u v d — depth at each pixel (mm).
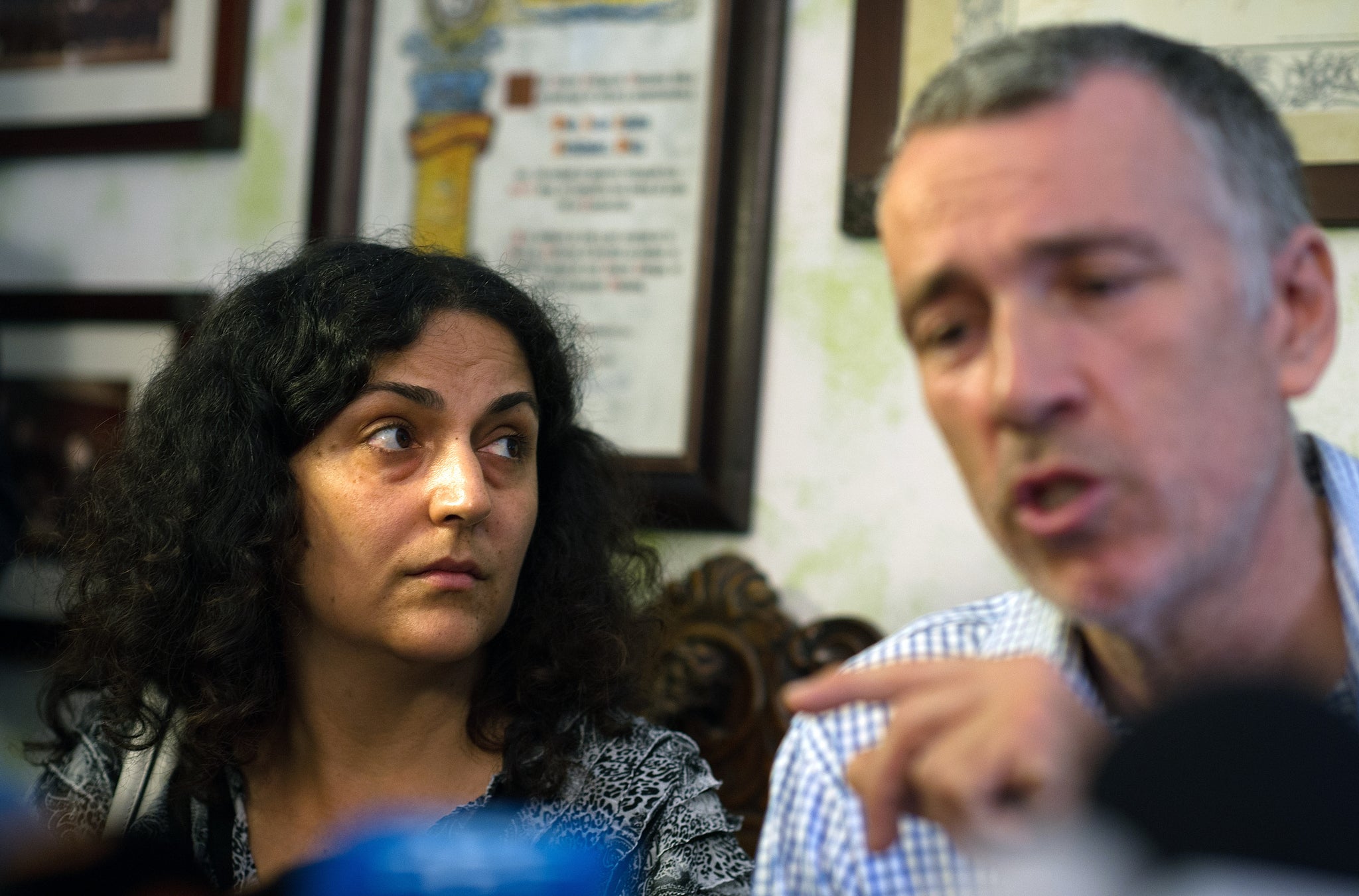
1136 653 531
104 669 1097
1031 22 1322
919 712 432
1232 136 502
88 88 1718
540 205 1509
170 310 1643
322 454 1012
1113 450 458
